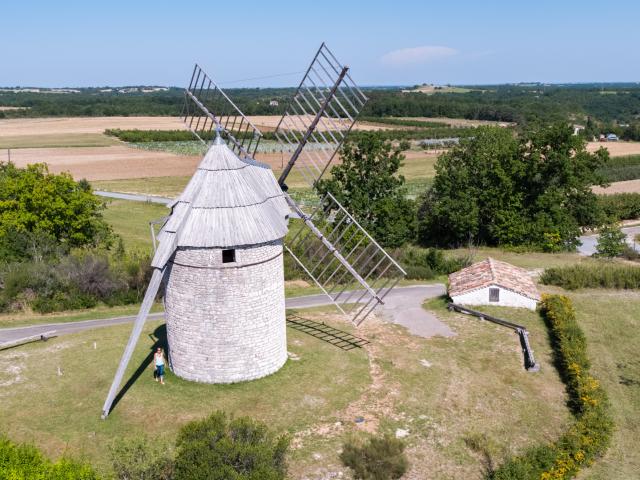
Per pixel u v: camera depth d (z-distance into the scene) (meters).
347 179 57.53
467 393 24.72
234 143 28.89
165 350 28.20
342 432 21.33
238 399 23.22
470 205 56.91
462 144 62.41
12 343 29.22
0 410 22.28
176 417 21.88
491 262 38.72
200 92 29.34
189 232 22.88
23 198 45.84
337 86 25.56
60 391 23.89
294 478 18.66
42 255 42.97
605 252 52.22
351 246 45.41
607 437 21.12
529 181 57.31
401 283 42.88
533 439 21.59
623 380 26.58
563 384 25.89
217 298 23.36
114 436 20.64
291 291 40.09
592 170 58.56
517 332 31.69
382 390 24.56
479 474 19.47
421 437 21.34
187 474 15.89
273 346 25.22
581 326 32.88
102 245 50.84
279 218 25.19
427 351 28.97
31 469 15.20
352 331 31.56
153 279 23.08
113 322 33.41
